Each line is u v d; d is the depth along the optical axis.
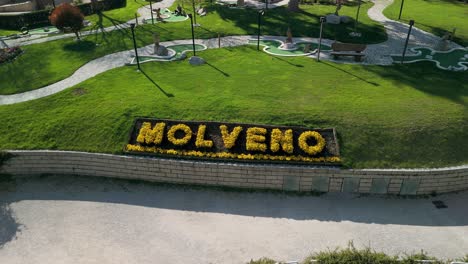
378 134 16.75
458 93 20.03
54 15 30.64
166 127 17.64
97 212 15.16
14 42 31.42
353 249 11.90
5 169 17.33
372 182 15.60
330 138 16.69
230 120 17.80
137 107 18.92
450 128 16.98
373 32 32.25
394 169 15.55
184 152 16.34
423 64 24.78
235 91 20.45
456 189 16.00
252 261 11.84
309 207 15.20
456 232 13.97
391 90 20.41
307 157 15.87
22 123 18.67
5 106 20.14
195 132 17.28
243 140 16.72
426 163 15.81
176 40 30.72
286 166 15.58
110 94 20.67
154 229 14.28
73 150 17.11
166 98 19.75
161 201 15.66
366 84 21.30
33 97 21.05
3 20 36.50
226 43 29.69
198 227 14.32
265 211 15.02
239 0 41.50
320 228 14.19
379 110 18.08
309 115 17.84
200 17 37.78
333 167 15.59
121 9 42.62
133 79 22.73
